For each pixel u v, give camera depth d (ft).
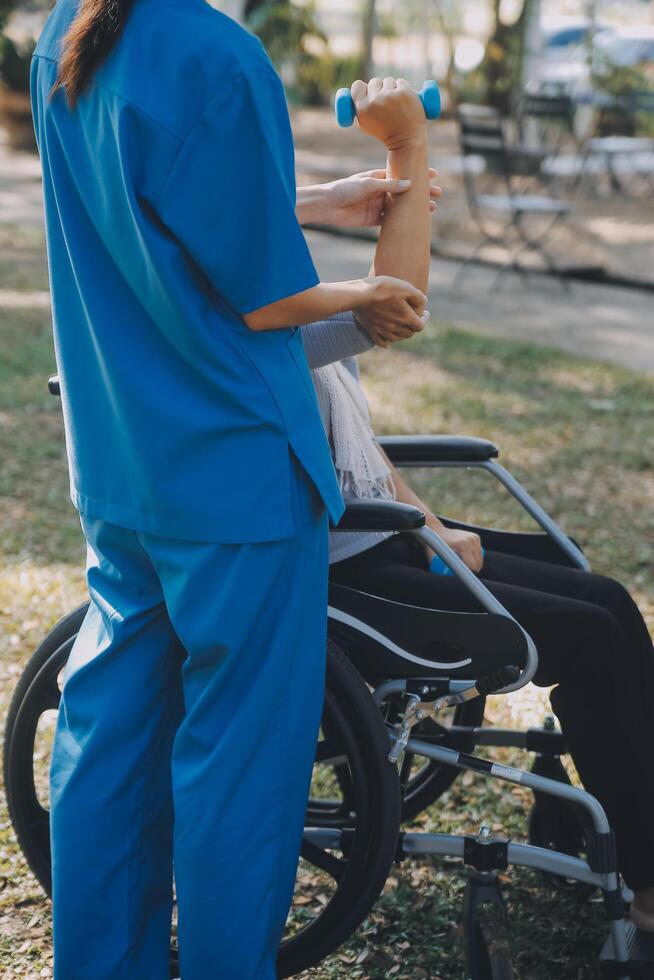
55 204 5.85
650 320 28.14
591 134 48.96
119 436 5.81
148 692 6.15
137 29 5.28
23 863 8.36
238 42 5.29
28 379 21.18
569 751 7.15
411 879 8.41
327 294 5.69
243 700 5.87
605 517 15.38
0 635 11.61
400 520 6.50
